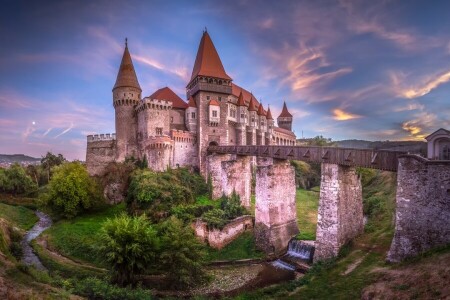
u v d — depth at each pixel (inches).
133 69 2630.4
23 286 758.5
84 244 1475.1
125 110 2546.8
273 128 3666.3
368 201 1643.7
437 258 729.6
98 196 2000.5
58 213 1977.1
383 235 1125.7
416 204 837.2
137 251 1013.2
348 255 1039.0
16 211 2149.4
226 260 1396.4
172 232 1120.2
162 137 2267.5
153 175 2014.0
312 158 1262.3
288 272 1235.2
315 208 2146.9
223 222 1534.2
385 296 679.7
